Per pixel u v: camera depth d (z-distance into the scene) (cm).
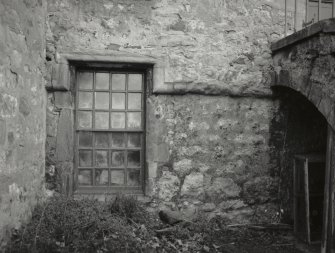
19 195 359
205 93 479
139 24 466
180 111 478
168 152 476
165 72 469
